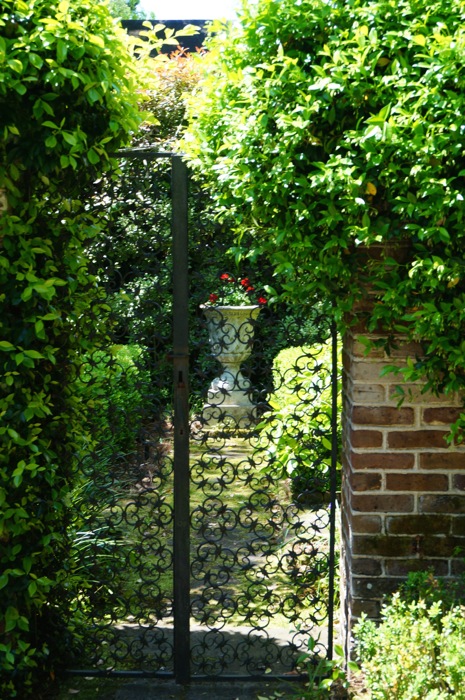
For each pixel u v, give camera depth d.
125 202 3.75
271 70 3.04
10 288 3.29
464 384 3.17
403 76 2.95
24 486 3.41
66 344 3.68
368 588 3.35
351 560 3.37
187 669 3.61
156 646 3.95
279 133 3.05
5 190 3.31
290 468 3.78
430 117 2.85
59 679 3.66
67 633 3.69
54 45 3.04
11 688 3.35
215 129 3.36
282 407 5.12
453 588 3.25
